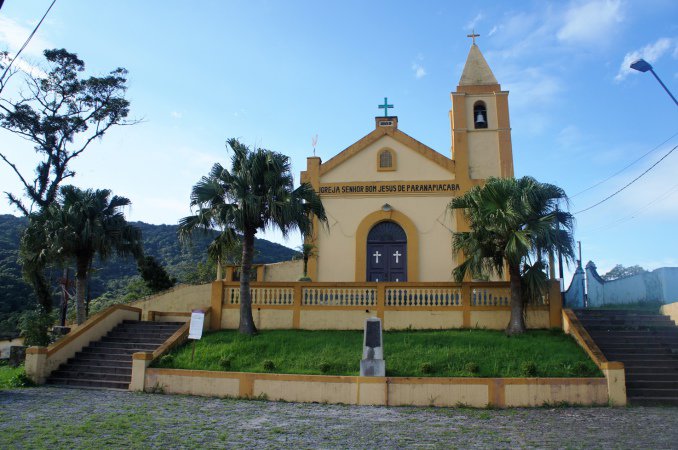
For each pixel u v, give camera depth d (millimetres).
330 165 23953
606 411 12734
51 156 29062
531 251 15805
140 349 17672
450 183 23234
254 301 19172
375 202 23453
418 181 23406
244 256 18016
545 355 14984
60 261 21672
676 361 15125
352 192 23594
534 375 13945
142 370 15227
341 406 13469
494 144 23781
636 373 14586
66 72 29250
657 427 10711
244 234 18078
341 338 16953
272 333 17656
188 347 16641
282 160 17969
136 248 22688
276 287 19125
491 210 16547
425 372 14312
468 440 9641
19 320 29906
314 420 11523
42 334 20328
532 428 10758
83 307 21266
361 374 14078
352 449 8930
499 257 17109
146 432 9906
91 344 18094
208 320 18891
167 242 68438
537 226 15992
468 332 17328
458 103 24281
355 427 10805
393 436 9977
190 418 11406
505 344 15742
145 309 27219
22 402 13039
